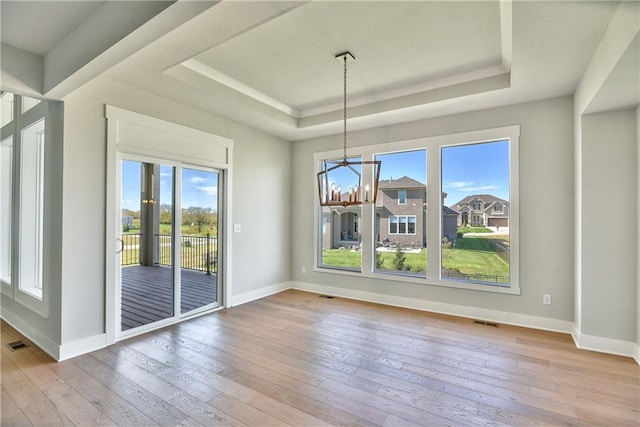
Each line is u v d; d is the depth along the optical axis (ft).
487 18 8.24
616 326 9.81
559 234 11.65
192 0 5.45
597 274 10.04
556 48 8.14
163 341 10.71
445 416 6.81
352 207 16.58
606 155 9.89
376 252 15.87
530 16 6.86
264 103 13.94
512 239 12.40
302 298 16.25
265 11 6.47
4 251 13.37
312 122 15.51
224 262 14.53
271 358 9.48
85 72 7.84
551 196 11.78
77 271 9.64
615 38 6.78
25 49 8.72
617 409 7.02
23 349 10.03
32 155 12.00
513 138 12.39
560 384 8.04
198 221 13.56
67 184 9.40
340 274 16.67
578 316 10.64
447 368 8.89
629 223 9.66
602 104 9.23
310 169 17.84
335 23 8.50
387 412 6.93
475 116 13.15
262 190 16.51
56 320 9.47
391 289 15.14
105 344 10.23
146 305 11.67
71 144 9.48
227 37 7.70
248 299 15.67
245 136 15.49
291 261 18.43
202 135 13.34
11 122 12.50
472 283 13.24
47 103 9.96
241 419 6.68
